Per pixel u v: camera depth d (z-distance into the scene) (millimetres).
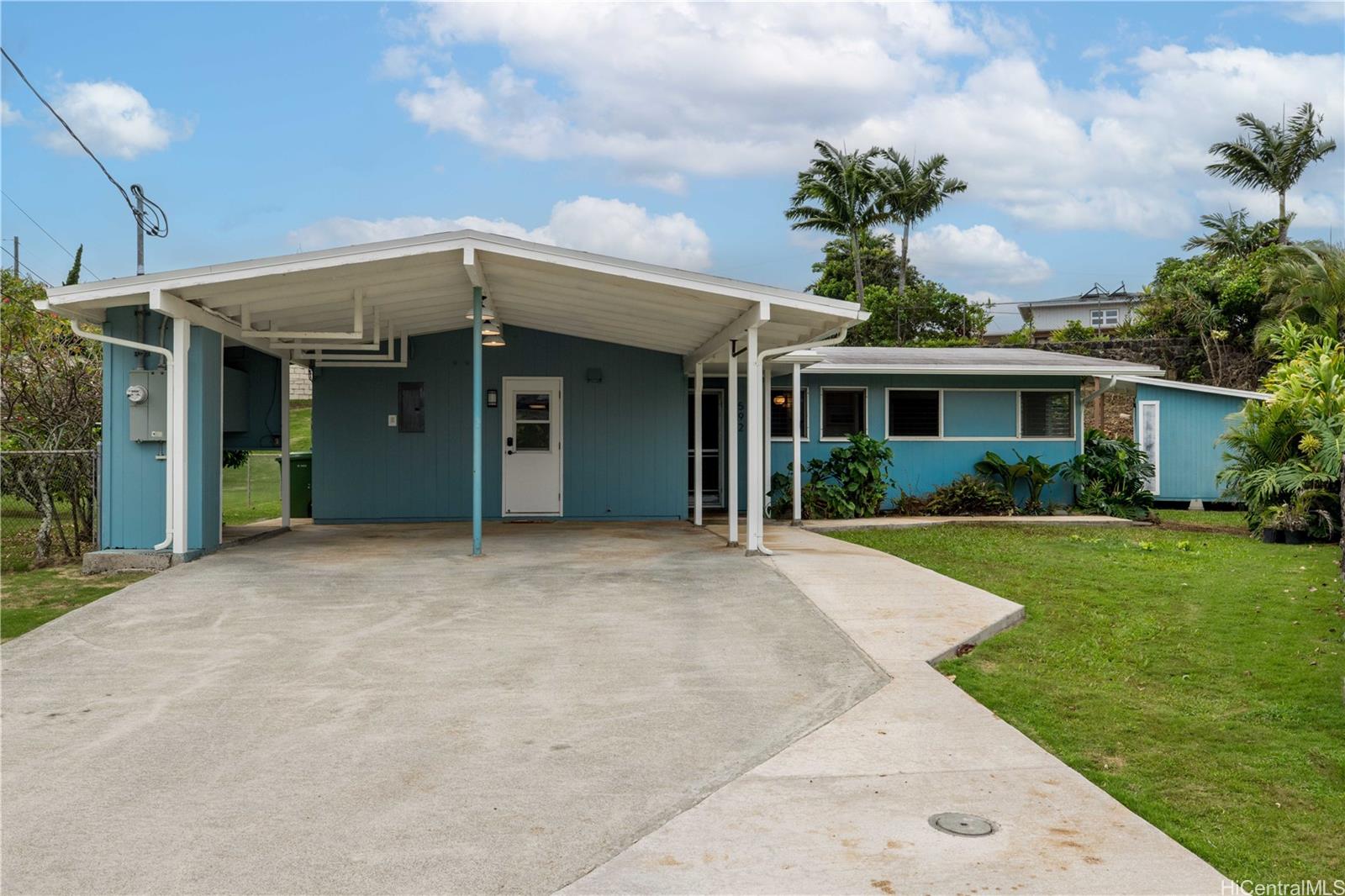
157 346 9602
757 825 3549
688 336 12789
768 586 8438
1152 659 6527
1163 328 29844
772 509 15445
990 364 16469
